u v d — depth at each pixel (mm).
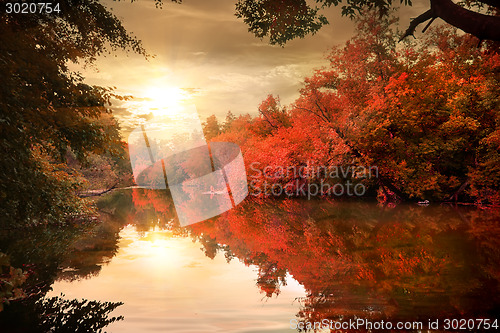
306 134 32125
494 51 8945
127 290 6148
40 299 5734
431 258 8414
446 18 5656
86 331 4445
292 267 7949
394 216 16906
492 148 20781
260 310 5164
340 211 20062
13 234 12500
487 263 7730
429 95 23922
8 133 7387
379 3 9305
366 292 6016
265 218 18125
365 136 24688
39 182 9484
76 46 8719
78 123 8281
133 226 15211
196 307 5297
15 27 7570
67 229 13930
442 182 22938
